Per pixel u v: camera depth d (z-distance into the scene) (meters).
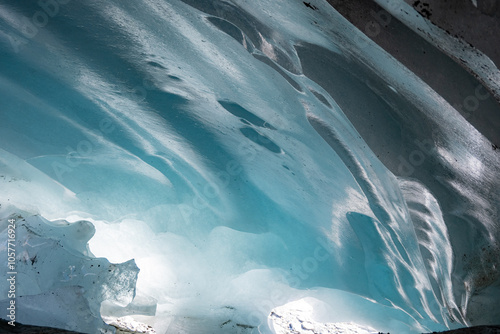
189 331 4.18
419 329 4.91
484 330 3.12
